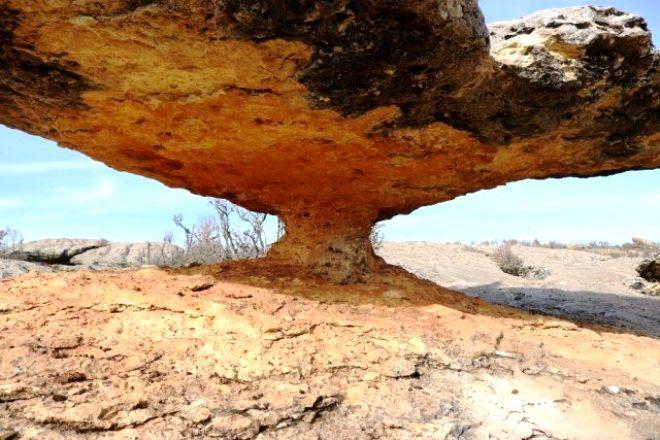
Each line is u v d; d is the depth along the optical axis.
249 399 2.45
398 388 2.74
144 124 3.43
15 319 3.04
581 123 3.56
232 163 4.20
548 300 8.16
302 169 4.21
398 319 3.62
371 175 4.29
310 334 3.21
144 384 2.48
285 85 2.80
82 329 2.97
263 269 4.47
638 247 23.70
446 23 2.36
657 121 3.69
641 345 4.05
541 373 3.16
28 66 2.67
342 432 2.31
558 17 3.12
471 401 2.71
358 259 4.62
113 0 2.08
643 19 3.13
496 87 3.05
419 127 3.42
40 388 2.32
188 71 2.67
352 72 2.67
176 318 3.22
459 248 17.52
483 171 4.34
